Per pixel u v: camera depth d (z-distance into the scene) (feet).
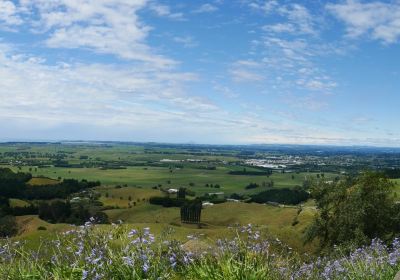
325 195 123.03
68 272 20.44
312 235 121.39
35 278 20.84
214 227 395.55
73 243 21.34
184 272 22.66
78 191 618.85
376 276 29.19
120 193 606.55
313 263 31.53
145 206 506.48
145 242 20.48
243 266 23.80
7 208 382.63
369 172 119.75
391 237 105.19
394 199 118.52
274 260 25.76
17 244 21.93
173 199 521.65
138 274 19.70
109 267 19.63
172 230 22.66
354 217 111.55
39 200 509.35
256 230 26.63
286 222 336.08
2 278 20.33
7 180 550.77
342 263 32.76
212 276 23.02
